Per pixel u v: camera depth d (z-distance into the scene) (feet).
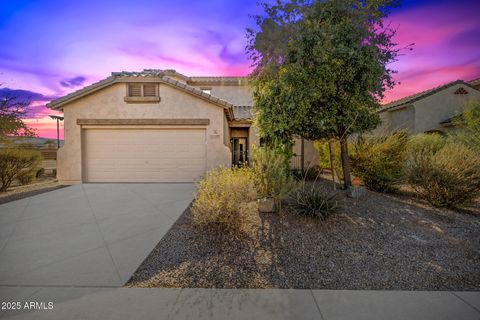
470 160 23.72
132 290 11.40
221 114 39.55
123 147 39.75
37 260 14.34
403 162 28.86
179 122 39.22
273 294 11.09
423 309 10.03
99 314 9.69
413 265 13.78
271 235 17.43
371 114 28.50
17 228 19.69
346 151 29.60
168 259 14.44
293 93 25.48
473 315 9.68
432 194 24.35
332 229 18.42
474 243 16.74
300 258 14.47
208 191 20.07
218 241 16.66
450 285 11.89
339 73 24.82
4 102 43.93
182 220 21.43
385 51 25.59
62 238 17.65
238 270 13.20
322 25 25.43
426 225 19.72
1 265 13.75
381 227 19.04
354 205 23.77
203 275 12.74
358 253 15.11
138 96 39.11
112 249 15.80
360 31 24.08
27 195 31.27
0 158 36.47
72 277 12.51
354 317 9.54
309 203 20.44
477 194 23.15
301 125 27.91
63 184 38.88
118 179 39.86
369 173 30.22
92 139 39.63
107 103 39.06
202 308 10.09
